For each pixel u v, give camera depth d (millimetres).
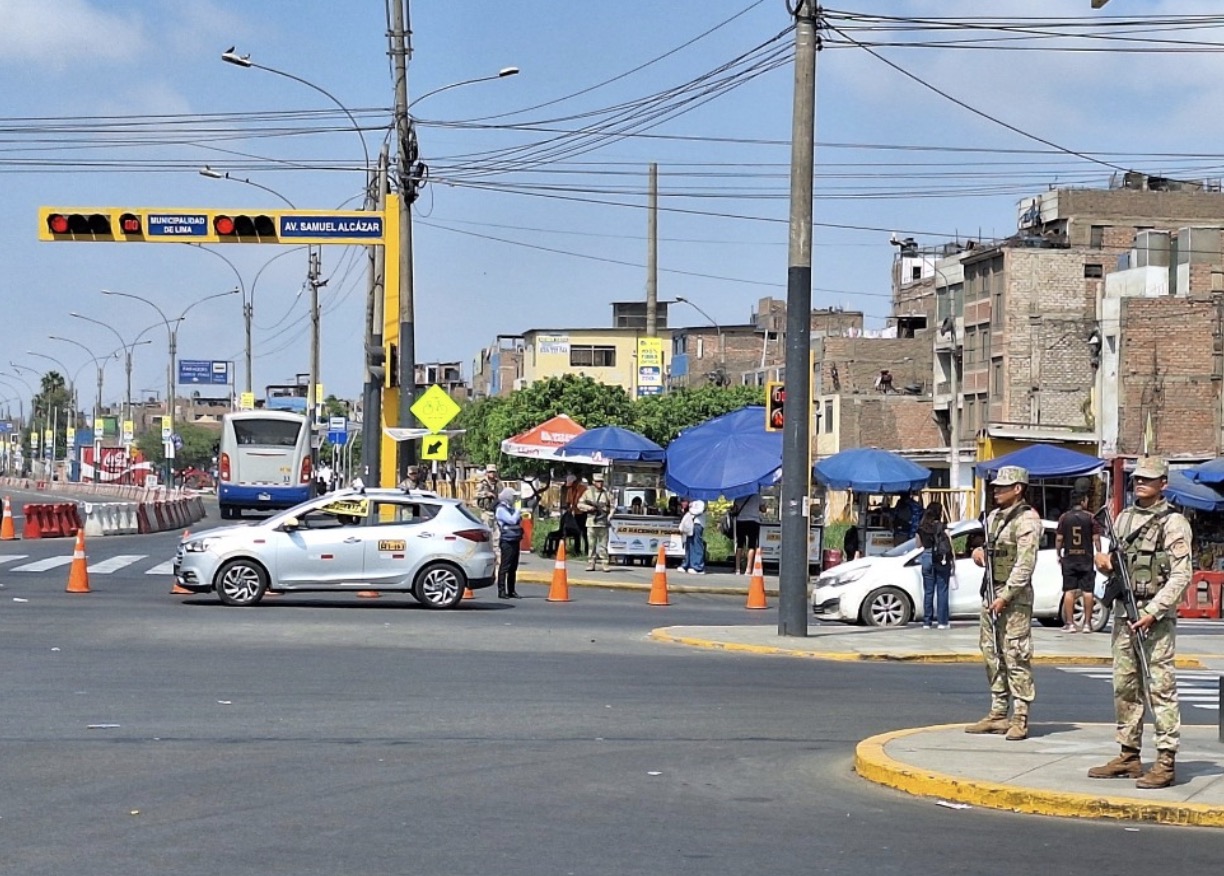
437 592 27688
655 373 105688
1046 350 76938
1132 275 74438
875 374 95750
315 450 67938
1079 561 26500
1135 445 70250
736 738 14344
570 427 45219
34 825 9805
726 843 9773
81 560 29547
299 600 28688
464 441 125312
